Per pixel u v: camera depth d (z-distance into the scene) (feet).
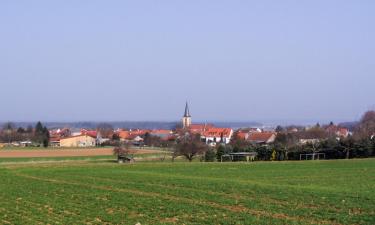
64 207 122.42
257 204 122.93
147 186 171.42
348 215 104.78
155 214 110.42
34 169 262.47
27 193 153.38
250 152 396.37
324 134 614.34
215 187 165.07
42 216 109.81
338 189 162.30
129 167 282.15
